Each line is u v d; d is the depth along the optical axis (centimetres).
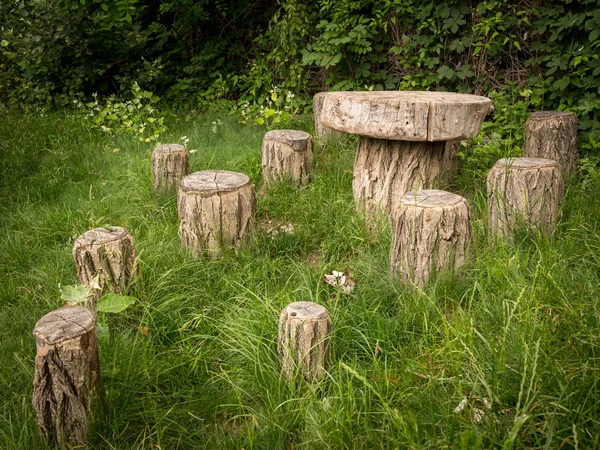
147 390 282
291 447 252
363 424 249
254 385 282
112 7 709
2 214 492
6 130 686
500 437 221
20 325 338
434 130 400
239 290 360
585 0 563
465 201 348
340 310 325
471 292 336
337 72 765
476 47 636
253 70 827
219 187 392
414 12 685
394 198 436
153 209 493
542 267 324
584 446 216
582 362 250
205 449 250
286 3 754
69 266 399
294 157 521
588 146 546
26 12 823
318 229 444
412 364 277
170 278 364
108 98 802
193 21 859
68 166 598
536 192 389
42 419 245
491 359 263
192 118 777
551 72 591
